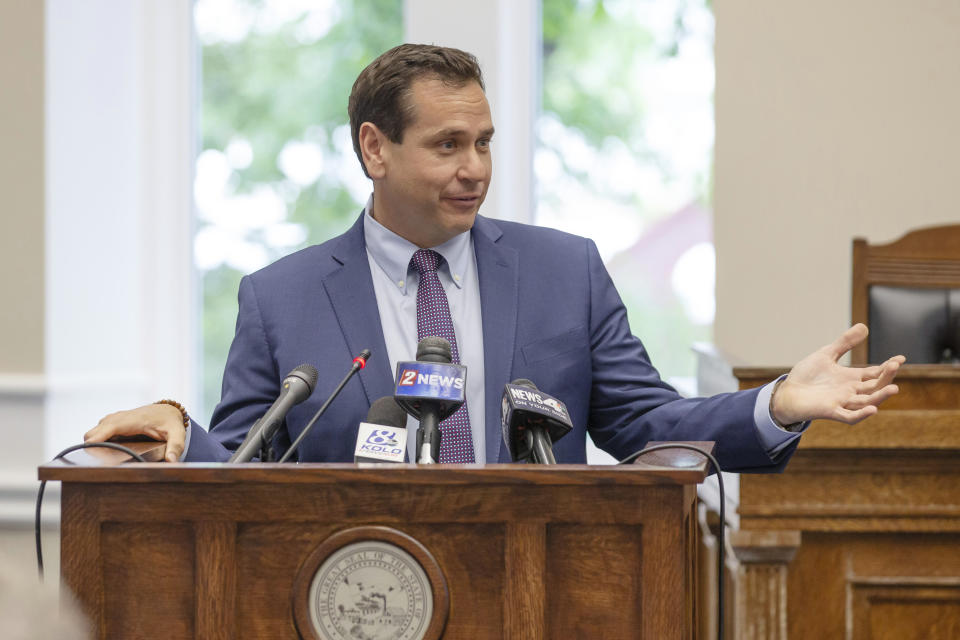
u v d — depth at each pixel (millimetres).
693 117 12180
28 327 10867
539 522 3611
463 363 5676
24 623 1518
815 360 4895
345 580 3611
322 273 5852
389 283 5848
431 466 3646
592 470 3586
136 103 12445
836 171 11406
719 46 11469
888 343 9000
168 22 12625
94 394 11461
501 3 12062
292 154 12695
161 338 12562
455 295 5820
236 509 3668
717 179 11508
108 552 3719
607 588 3623
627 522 3598
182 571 3713
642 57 12258
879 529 6754
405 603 3596
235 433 5617
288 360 5652
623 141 12281
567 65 12359
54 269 10922
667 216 12219
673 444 4301
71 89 11219
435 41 12031
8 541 10734
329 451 5500
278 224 12719
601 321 5941
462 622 3631
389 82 5512
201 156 12773
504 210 12266
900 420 6621
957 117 11289
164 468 3652
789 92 11422
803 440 6691
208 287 12797
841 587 6855
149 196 12562
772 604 6695
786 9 11391
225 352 12758
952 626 6793
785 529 6793
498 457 5441
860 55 11367
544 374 5656
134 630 3709
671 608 3564
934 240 9219
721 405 5223
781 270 11461
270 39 12719
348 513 3648
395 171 5539
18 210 10898
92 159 11570
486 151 5621
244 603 3672
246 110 12750
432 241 5777
